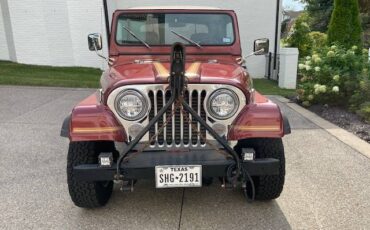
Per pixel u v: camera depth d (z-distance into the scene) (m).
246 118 2.89
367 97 6.72
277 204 3.39
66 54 13.41
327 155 4.66
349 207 3.31
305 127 6.02
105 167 2.80
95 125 2.84
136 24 4.07
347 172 4.10
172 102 2.72
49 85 10.52
